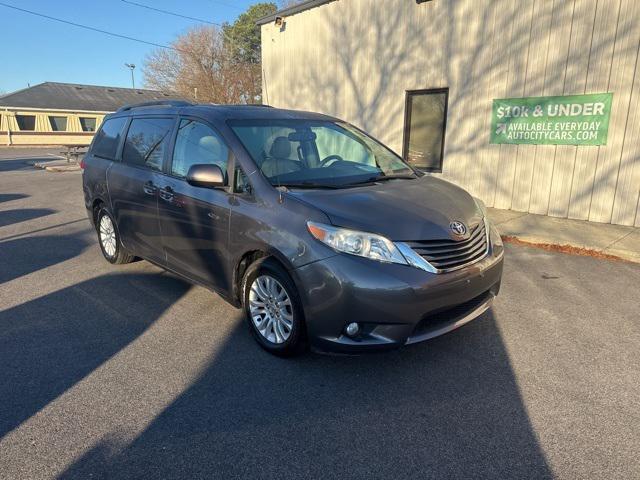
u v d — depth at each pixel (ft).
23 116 131.75
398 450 8.43
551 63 24.79
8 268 19.19
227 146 12.65
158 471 7.97
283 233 10.77
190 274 14.25
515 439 8.67
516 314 14.03
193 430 9.02
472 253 11.00
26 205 34.65
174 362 11.55
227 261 12.43
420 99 31.50
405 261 9.97
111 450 8.48
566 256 19.75
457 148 29.76
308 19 37.04
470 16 27.55
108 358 11.76
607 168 23.79
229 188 12.33
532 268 18.24
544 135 25.67
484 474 7.84
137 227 16.29
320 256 10.12
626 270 17.88
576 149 24.66
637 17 21.77
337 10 34.78
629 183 23.20
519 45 25.79
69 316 14.32
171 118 15.12
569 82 24.32
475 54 27.78
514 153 27.09
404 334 10.05
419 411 9.54
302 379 10.75
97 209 19.44
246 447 8.54
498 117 27.37
